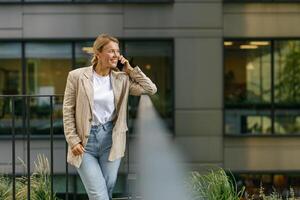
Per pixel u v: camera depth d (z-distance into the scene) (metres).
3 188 8.66
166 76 24.92
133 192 7.55
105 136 6.37
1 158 23.59
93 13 24.64
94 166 6.33
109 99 6.34
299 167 25.33
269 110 25.17
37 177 9.56
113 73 6.40
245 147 25.31
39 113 24.14
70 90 6.31
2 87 24.56
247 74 25.12
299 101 25.23
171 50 24.94
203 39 24.89
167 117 24.89
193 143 24.92
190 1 24.83
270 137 25.31
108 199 6.38
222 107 24.97
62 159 23.30
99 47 6.24
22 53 24.61
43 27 24.52
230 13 24.98
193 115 24.94
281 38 25.06
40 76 24.66
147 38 24.75
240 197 9.10
